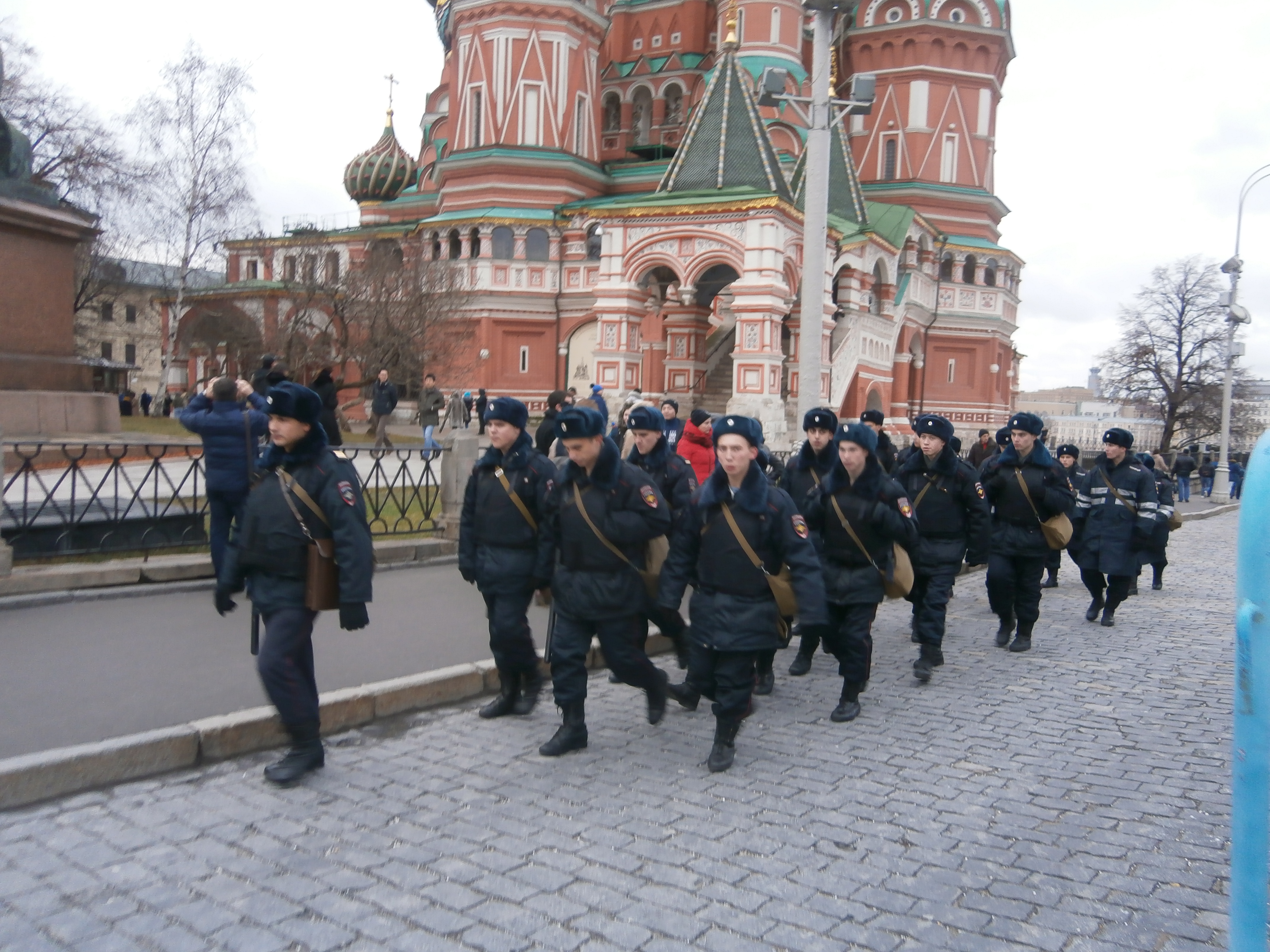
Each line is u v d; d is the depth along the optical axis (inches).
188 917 141.9
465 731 236.4
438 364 1365.7
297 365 1289.4
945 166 1742.1
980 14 1734.7
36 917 140.9
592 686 285.7
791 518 211.2
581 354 1578.5
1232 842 92.8
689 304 1105.4
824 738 236.5
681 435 494.3
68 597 322.0
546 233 1584.6
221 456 327.9
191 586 351.6
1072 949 137.9
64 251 531.2
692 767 212.7
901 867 163.0
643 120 1882.4
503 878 156.0
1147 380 2038.6
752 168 1097.4
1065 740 236.5
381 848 166.9
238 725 212.8
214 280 2101.4
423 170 1977.1
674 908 147.2
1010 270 1831.9
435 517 466.3
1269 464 89.8
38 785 182.7
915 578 308.8
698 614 213.8
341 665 271.1
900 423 1547.7
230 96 1446.9
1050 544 335.3
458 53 1658.5
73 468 353.4
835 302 1227.2
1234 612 441.4
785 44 1617.9
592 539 214.2
